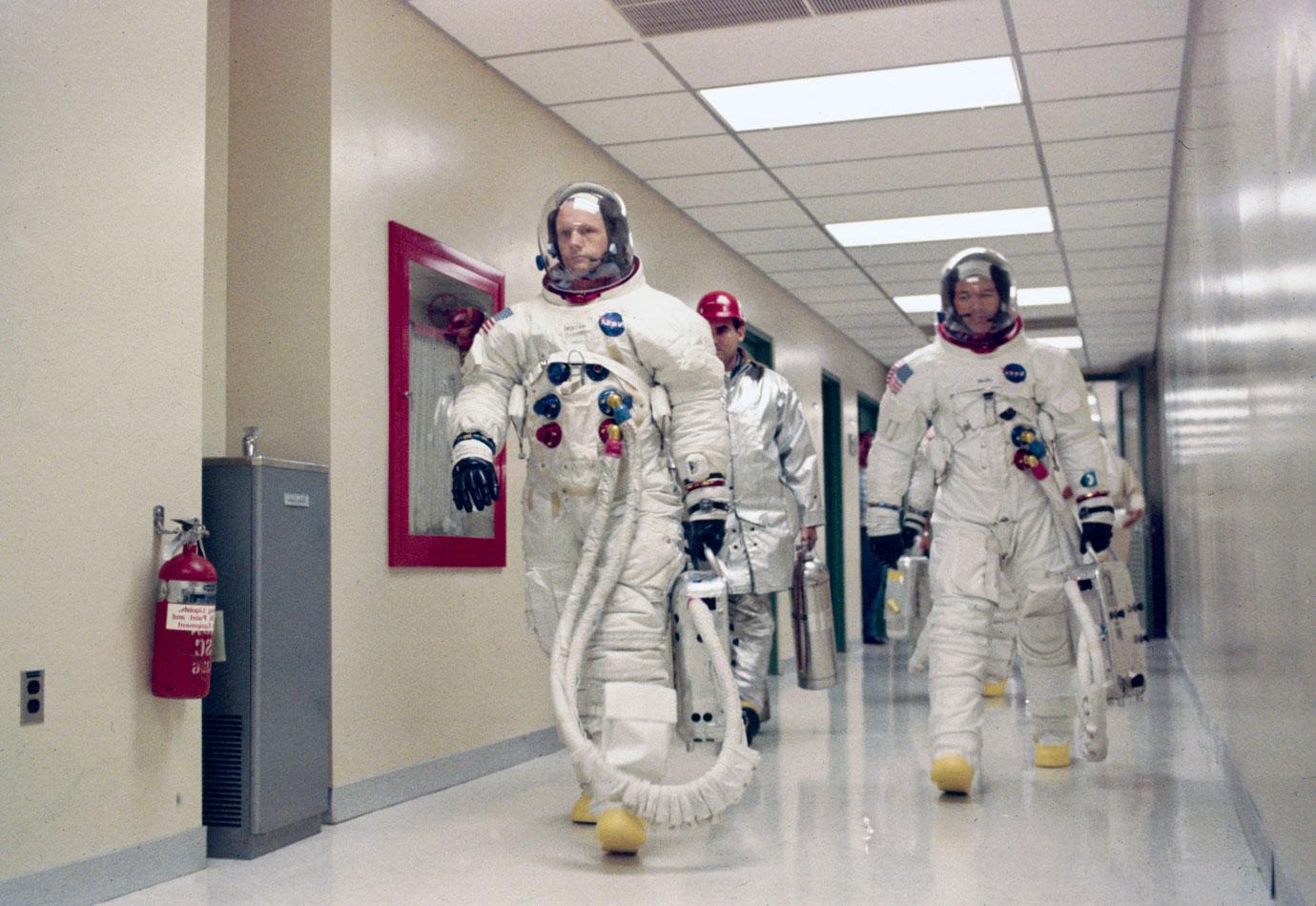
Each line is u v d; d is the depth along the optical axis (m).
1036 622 4.43
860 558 11.91
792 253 8.38
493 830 3.64
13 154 2.66
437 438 4.53
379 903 2.79
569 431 3.44
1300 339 2.26
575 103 5.53
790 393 5.48
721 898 2.79
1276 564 2.68
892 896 2.78
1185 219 5.83
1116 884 2.88
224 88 4.04
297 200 3.95
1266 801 2.88
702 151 6.21
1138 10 4.58
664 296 3.57
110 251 2.93
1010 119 5.77
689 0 4.45
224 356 3.97
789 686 7.86
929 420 4.32
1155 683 7.83
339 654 3.82
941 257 8.51
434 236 4.58
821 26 4.71
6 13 2.65
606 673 3.34
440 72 4.68
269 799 3.35
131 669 2.95
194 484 3.19
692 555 3.53
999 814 3.74
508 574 5.03
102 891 2.82
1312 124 2.03
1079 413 4.24
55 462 2.75
